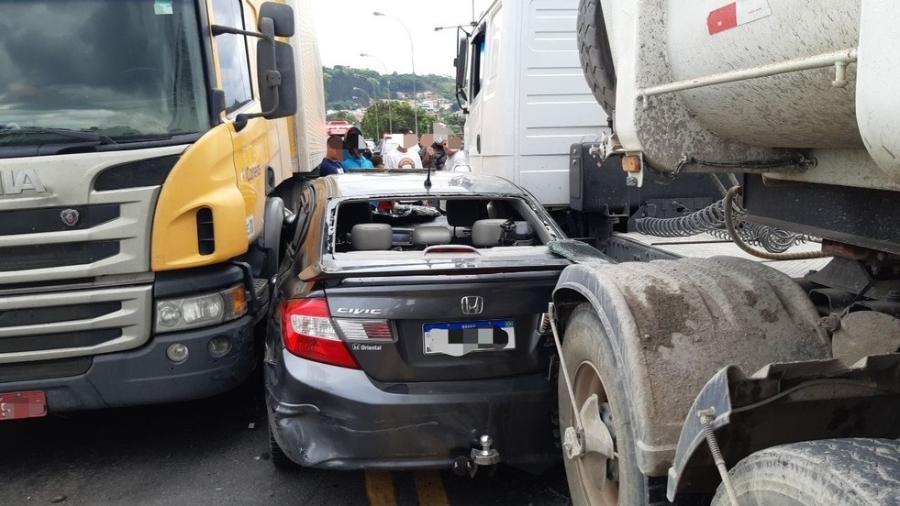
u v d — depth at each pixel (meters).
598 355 2.72
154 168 4.05
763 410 2.01
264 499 4.00
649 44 2.50
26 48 4.20
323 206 4.42
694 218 4.34
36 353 4.05
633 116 2.54
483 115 7.36
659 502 2.38
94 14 4.27
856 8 1.63
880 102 1.51
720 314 2.47
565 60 6.61
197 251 4.19
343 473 4.29
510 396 3.43
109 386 4.14
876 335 2.35
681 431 2.21
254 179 5.19
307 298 3.49
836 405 2.06
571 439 2.93
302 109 8.41
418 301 3.42
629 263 2.85
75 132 4.12
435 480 4.18
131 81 4.27
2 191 3.87
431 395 3.39
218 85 4.52
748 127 2.35
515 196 4.68
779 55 1.93
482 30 7.71
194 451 4.63
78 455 4.62
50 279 3.99
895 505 1.46
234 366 4.36
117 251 4.05
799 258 3.27
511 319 3.51
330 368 3.43
